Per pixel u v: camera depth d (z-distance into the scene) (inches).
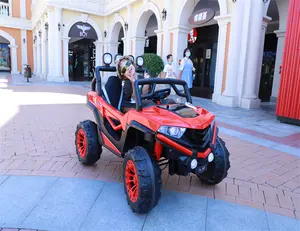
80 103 364.5
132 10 601.0
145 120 102.0
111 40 732.0
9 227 93.6
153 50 789.2
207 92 545.0
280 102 276.7
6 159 154.5
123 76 134.6
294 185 133.9
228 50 363.6
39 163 150.2
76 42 915.4
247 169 151.5
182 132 99.0
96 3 721.0
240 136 218.5
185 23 451.2
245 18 345.4
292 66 263.4
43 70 846.5
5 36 1056.2
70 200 112.3
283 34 433.1
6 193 116.1
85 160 142.8
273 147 193.5
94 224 97.0
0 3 1027.9
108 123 135.0
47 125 238.1
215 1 481.4
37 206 107.1
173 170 106.9
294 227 99.7
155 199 98.5
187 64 343.0
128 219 100.7
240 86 360.5
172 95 276.2
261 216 105.8
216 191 125.0
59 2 674.8
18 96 405.1
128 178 107.3
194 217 103.3
